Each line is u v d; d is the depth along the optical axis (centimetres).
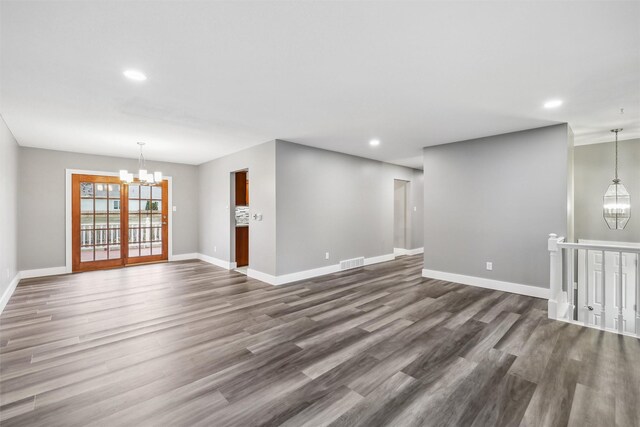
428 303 376
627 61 222
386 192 686
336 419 169
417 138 458
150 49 205
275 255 468
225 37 191
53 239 540
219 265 625
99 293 421
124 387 200
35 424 165
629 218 466
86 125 384
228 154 586
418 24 178
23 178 508
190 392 195
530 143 405
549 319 321
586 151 504
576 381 205
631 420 167
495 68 234
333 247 561
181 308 358
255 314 338
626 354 243
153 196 662
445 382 205
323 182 541
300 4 160
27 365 227
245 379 210
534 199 402
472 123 379
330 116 351
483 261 451
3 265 368
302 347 258
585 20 173
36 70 233
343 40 196
